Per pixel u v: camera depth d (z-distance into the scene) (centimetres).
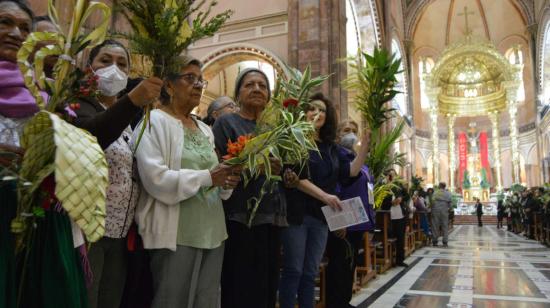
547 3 2450
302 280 310
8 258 136
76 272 152
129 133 216
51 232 148
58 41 149
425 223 1250
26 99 153
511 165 3181
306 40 1077
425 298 500
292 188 293
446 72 3316
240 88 275
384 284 588
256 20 1226
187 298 201
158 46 165
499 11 3058
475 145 3253
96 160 142
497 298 505
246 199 238
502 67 2933
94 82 160
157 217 196
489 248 1147
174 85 220
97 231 137
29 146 136
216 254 217
